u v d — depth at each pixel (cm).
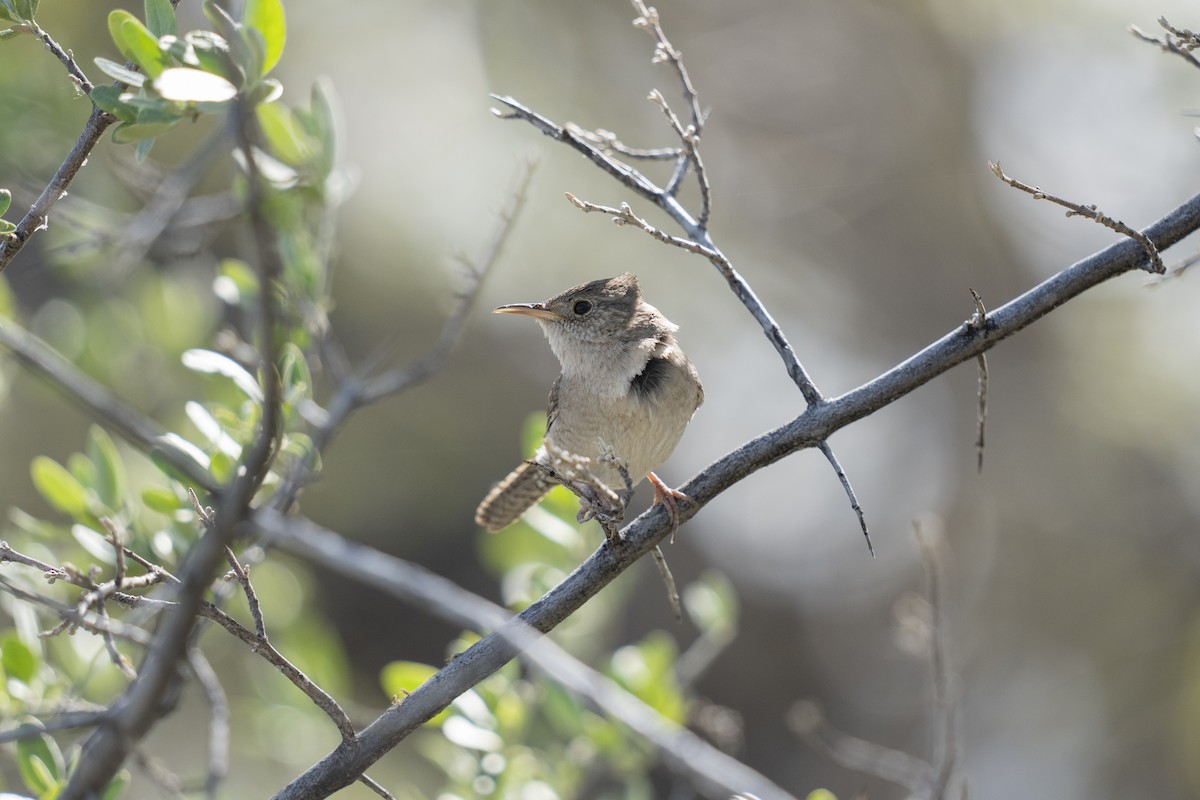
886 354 1692
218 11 367
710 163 1634
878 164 1689
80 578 383
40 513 1049
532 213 1405
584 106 1505
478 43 1459
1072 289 430
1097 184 1512
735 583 1688
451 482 1415
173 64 388
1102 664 1467
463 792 664
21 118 755
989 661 1537
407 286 1398
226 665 937
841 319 1697
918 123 1681
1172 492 1497
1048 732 1454
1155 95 1439
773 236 1684
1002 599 1574
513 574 721
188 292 820
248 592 373
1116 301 1507
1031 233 1625
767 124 1692
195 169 688
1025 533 1583
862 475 1736
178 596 388
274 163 633
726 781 634
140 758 500
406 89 1412
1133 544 1504
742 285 448
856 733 1606
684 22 1659
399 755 1069
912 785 605
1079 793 1401
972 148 1647
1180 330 1475
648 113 1577
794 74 1697
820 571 1714
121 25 385
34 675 532
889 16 1673
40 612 601
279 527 453
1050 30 1507
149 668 407
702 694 1631
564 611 436
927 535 586
